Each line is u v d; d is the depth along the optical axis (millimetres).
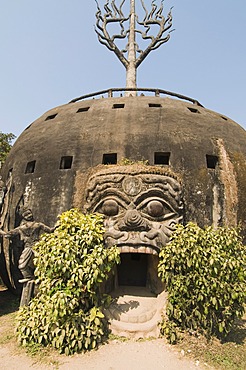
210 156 8984
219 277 6137
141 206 6992
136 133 8898
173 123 9211
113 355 5613
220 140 9312
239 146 9648
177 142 8766
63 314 5664
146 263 8766
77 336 5742
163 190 7137
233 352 5809
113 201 7051
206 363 5410
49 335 5848
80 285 5910
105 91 11648
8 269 9344
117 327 6414
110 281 7691
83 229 6473
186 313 6336
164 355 5652
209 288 6016
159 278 7469
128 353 5703
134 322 6559
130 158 8469
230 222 8289
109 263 6297
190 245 6238
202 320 6188
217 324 6227
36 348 5730
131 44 17156
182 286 6148
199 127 9391
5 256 9406
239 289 6141
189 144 8805
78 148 9008
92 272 5977
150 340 6180
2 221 9156
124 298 7457
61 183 8656
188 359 5527
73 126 9664
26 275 7410
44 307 6047
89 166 8602
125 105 10078
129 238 6668
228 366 5316
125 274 8703
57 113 11062
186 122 9375
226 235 6734
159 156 8938
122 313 6734
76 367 5199
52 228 7742
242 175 9031
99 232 6555
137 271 8727
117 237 6699
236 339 6402
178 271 6414
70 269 6012
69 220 6668
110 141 8844
